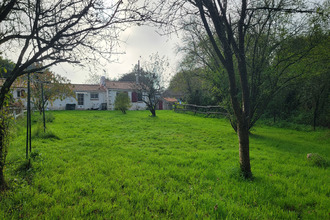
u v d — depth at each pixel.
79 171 4.79
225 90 11.55
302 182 4.80
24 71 3.23
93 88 29.12
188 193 3.90
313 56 9.29
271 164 6.26
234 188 4.21
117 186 4.04
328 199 3.84
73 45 3.29
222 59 4.78
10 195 3.36
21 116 12.63
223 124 16.16
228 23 5.03
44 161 5.35
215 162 6.18
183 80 28.16
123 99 22.33
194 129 13.08
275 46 9.05
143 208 3.28
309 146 9.21
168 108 39.38
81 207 3.17
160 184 4.26
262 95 10.36
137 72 24.58
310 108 16.83
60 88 15.99
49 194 3.56
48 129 9.38
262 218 3.14
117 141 8.61
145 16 3.27
